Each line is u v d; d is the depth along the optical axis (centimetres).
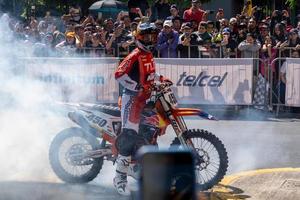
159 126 902
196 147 953
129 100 888
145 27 875
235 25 2008
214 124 1675
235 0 3647
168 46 1947
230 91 1861
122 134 886
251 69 1847
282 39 2000
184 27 1955
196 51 1955
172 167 164
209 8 3669
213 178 909
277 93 1867
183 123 908
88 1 3994
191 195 164
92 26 2166
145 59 883
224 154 902
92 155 955
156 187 162
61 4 4066
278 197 879
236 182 977
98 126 946
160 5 2558
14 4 3875
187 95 1881
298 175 1015
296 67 1839
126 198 907
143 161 166
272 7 3353
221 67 1856
